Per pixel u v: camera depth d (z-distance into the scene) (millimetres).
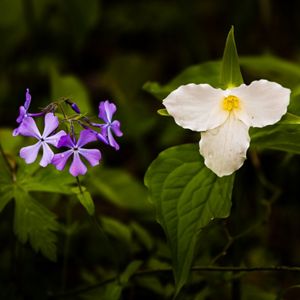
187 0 1472
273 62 1083
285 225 1116
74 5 1495
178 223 751
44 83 1534
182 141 1315
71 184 835
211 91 719
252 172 1118
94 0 1496
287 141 759
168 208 753
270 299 896
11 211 876
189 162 765
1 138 942
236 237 837
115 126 735
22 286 874
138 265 838
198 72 884
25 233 801
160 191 757
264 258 1027
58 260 956
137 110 1364
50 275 950
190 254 743
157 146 1364
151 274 875
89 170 924
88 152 715
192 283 884
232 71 739
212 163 729
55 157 710
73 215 1020
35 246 797
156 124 1383
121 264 929
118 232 902
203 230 751
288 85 1104
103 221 908
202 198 755
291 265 1071
